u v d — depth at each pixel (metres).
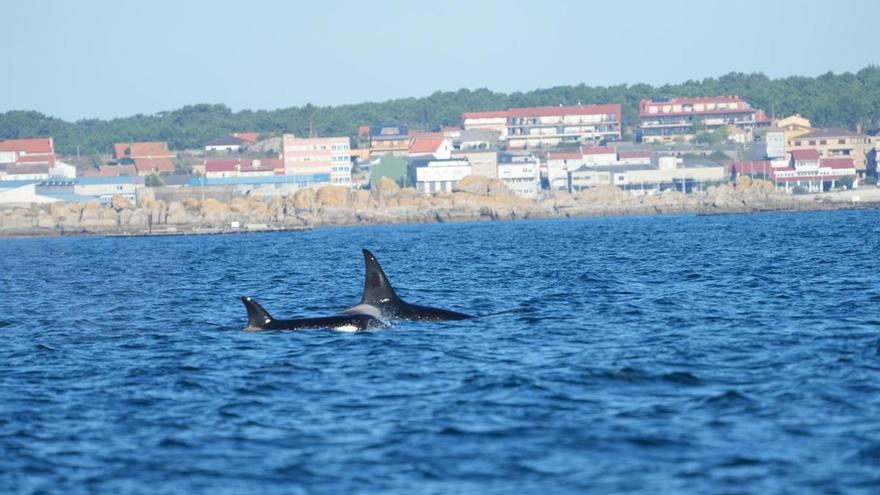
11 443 67.88
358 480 58.44
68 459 64.12
